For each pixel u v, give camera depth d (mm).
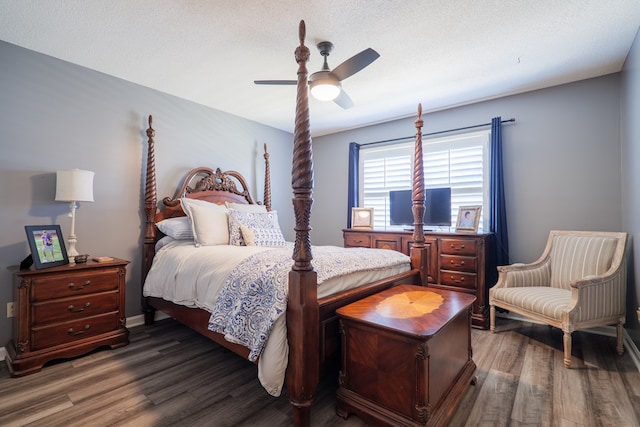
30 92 2557
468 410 1748
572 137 3152
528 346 2650
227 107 3883
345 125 4656
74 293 2393
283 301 1645
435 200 3762
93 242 2904
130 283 3145
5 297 2412
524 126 3410
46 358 2217
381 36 2332
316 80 2316
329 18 2117
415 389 1496
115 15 2096
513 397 1877
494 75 2998
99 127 2943
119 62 2760
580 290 2334
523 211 3408
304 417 1574
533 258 3350
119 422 1640
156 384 2029
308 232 1647
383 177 4488
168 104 3455
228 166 4086
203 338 2826
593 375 2141
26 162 2539
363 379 1682
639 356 2277
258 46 2479
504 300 2869
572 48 2518
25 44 2469
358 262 2217
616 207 2936
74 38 2377
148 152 3189
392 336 1557
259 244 3021
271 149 4695
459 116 3840
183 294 2449
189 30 2268
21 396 1875
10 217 2463
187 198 3336
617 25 2211
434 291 2219
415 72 2930
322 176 5176
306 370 1582
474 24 2197
